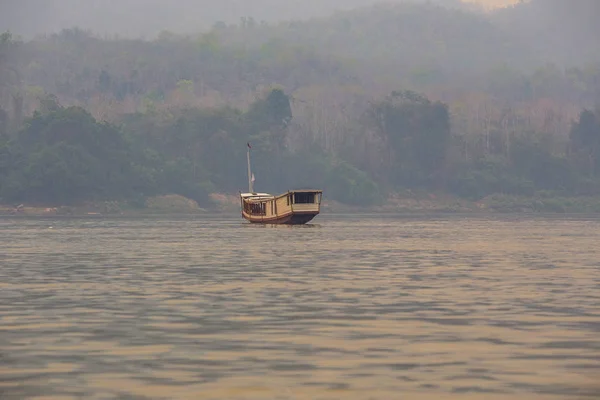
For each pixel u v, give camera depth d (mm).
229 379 71812
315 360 78500
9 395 67000
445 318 101875
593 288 132625
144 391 68250
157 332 92562
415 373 73562
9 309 109688
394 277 150000
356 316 103375
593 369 74750
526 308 109938
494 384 70000
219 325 97000
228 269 165875
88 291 129125
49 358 79438
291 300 118000
